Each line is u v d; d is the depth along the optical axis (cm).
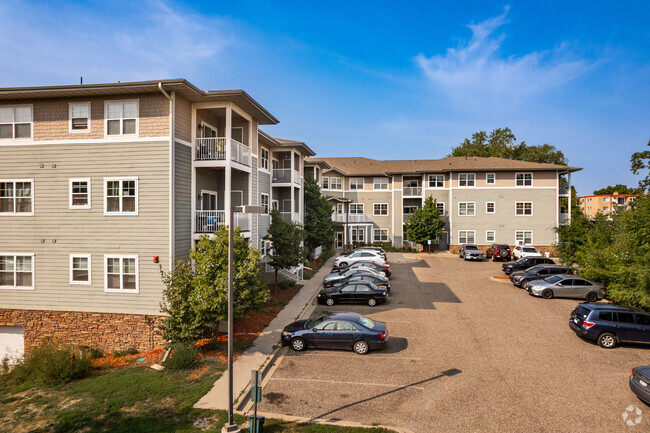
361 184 4894
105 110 1686
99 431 891
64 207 1708
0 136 1745
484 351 1410
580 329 1490
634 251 1838
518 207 4166
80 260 1702
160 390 1102
